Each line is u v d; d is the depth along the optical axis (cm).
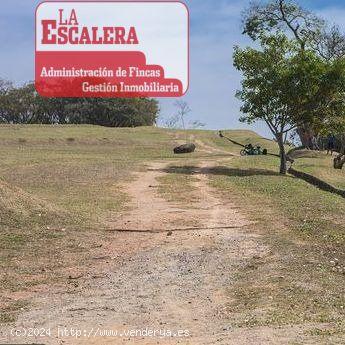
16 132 5766
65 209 1603
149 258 1175
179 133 6650
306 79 2952
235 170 3131
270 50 3014
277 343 655
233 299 892
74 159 3572
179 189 2322
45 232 1343
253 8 4484
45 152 4334
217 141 6231
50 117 9319
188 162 3634
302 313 796
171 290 952
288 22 4469
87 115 8969
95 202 1877
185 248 1259
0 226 1330
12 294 927
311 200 1898
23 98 9112
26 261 1129
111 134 5981
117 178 2627
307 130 3641
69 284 991
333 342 654
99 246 1273
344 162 3372
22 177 2497
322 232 1378
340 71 2945
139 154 4575
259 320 766
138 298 906
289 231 1407
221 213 1719
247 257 1163
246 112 3098
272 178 2638
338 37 4484
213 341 680
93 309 845
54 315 814
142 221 1573
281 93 3000
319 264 1079
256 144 5875
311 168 3161
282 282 956
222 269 1082
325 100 3086
